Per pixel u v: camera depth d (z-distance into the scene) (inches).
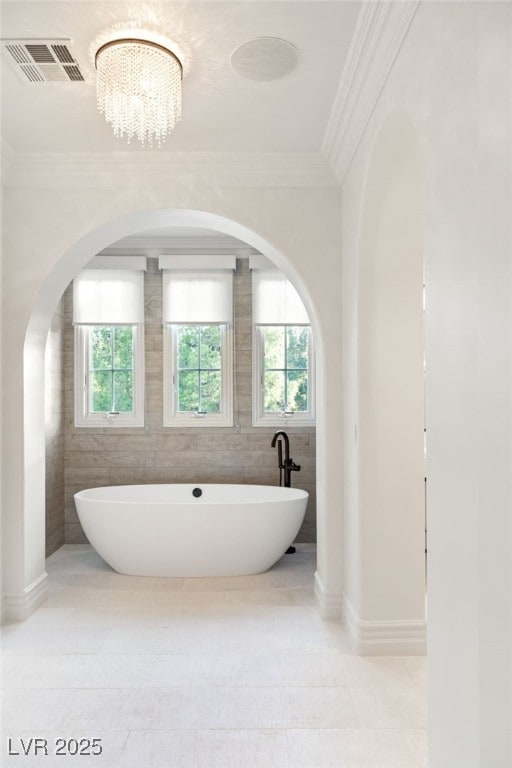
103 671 110.4
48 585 159.8
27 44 93.9
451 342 62.9
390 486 120.4
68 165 137.8
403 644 118.3
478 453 54.9
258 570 172.2
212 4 84.9
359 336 120.5
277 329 217.6
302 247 141.5
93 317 210.4
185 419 214.1
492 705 53.1
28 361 142.3
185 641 124.4
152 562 168.4
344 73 101.7
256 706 97.6
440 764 67.4
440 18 65.9
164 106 100.5
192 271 213.0
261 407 215.3
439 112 66.5
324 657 116.8
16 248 139.6
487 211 52.2
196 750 85.0
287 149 135.6
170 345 215.3
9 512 137.9
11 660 115.2
